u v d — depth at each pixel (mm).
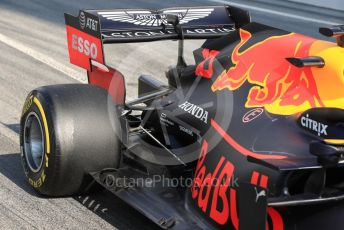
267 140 5305
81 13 7371
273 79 5715
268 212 5074
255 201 4742
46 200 6844
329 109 5039
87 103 6520
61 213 6578
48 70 12125
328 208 4926
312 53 5559
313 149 4691
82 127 6406
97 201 6844
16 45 13938
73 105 6461
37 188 6809
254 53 6035
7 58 12773
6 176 7414
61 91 6562
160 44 13688
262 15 20203
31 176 6898
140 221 6465
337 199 4875
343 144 4879
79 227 6309
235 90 5973
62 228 6285
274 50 5891
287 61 5660
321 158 4695
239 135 5578
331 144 4848
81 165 6449
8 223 6348
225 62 6273
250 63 5992
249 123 5578
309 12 21594
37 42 14445
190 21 7883
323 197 4859
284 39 5969
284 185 4988
